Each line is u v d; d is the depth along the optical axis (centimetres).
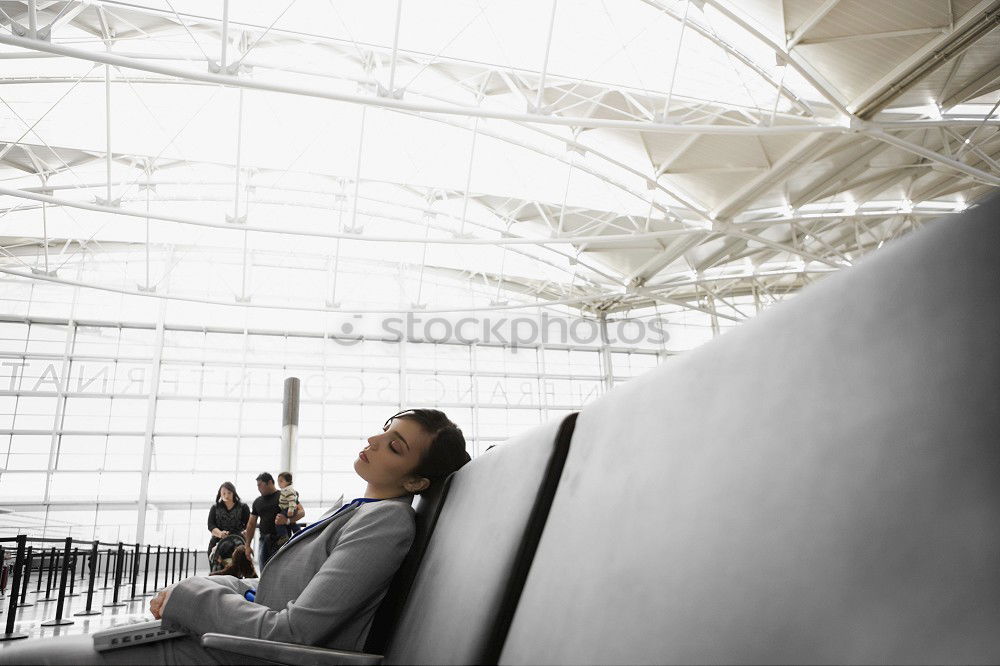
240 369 1970
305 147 1414
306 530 142
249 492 1867
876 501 34
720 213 1493
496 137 1367
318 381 2017
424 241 1284
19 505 1700
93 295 1922
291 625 113
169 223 1828
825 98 1092
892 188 1669
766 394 47
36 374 1833
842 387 39
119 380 1880
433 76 1294
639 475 60
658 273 1950
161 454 1839
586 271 2008
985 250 31
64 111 1291
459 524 112
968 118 1169
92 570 584
